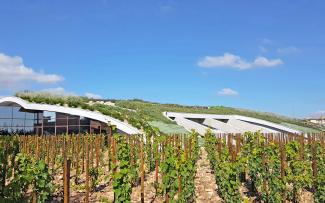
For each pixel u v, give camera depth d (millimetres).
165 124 39125
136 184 14750
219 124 52281
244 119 56469
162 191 12570
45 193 10281
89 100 46531
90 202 12055
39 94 41031
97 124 37406
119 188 10320
